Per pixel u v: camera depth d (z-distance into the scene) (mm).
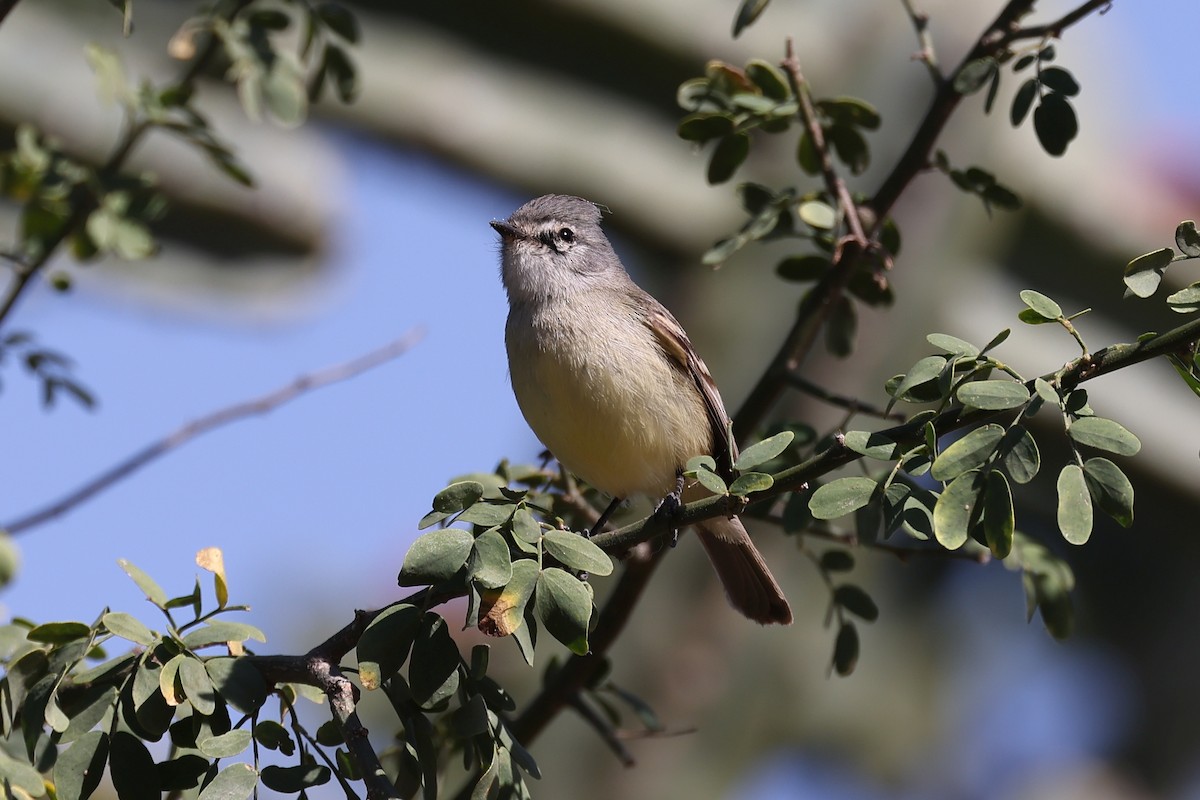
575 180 12844
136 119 9344
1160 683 15844
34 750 5797
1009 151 13477
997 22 8750
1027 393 5645
